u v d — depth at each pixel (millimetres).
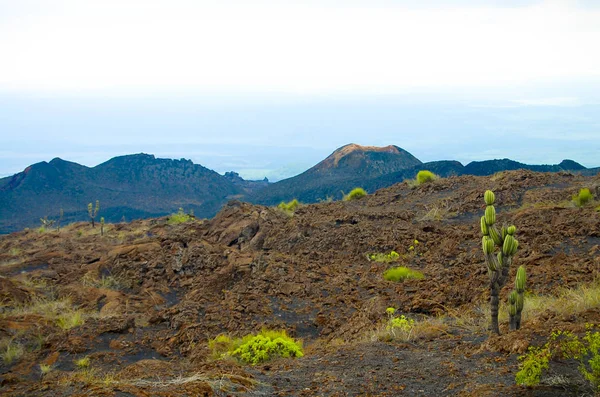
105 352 12016
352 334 12148
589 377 6773
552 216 18625
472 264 15930
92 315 14742
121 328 13281
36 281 18062
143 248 19656
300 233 21031
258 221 22953
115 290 17328
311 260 18922
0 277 17078
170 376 8742
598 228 16609
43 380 9906
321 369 8938
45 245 25438
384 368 8711
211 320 13648
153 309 15531
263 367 9391
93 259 20656
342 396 7660
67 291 16734
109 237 26594
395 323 11180
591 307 10117
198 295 15711
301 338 12844
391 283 15625
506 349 8742
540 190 22859
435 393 7578
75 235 28156
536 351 8109
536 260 15047
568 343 7730
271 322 13523
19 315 14305
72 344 12234
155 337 13086
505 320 10812
